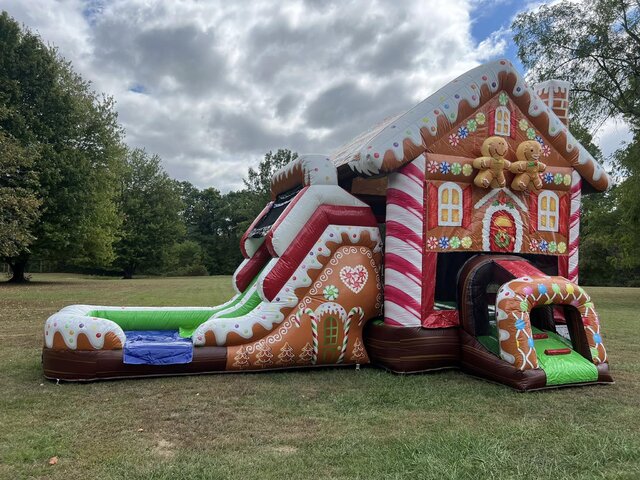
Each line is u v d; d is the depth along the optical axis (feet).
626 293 73.72
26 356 22.71
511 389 17.95
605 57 56.70
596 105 59.52
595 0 56.03
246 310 22.18
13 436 12.84
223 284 91.76
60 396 16.44
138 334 22.77
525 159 21.91
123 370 18.48
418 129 20.44
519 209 22.38
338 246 21.33
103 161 91.40
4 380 18.49
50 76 78.02
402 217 20.47
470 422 14.42
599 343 19.38
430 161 20.75
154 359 18.70
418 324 20.33
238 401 16.17
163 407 15.46
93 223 92.02
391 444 12.53
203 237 203.41
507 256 21.30
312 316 20.49
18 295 57.77
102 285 84.89
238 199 206.80
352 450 12.12
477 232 21.44
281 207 24.45
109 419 14.30
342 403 16.07
